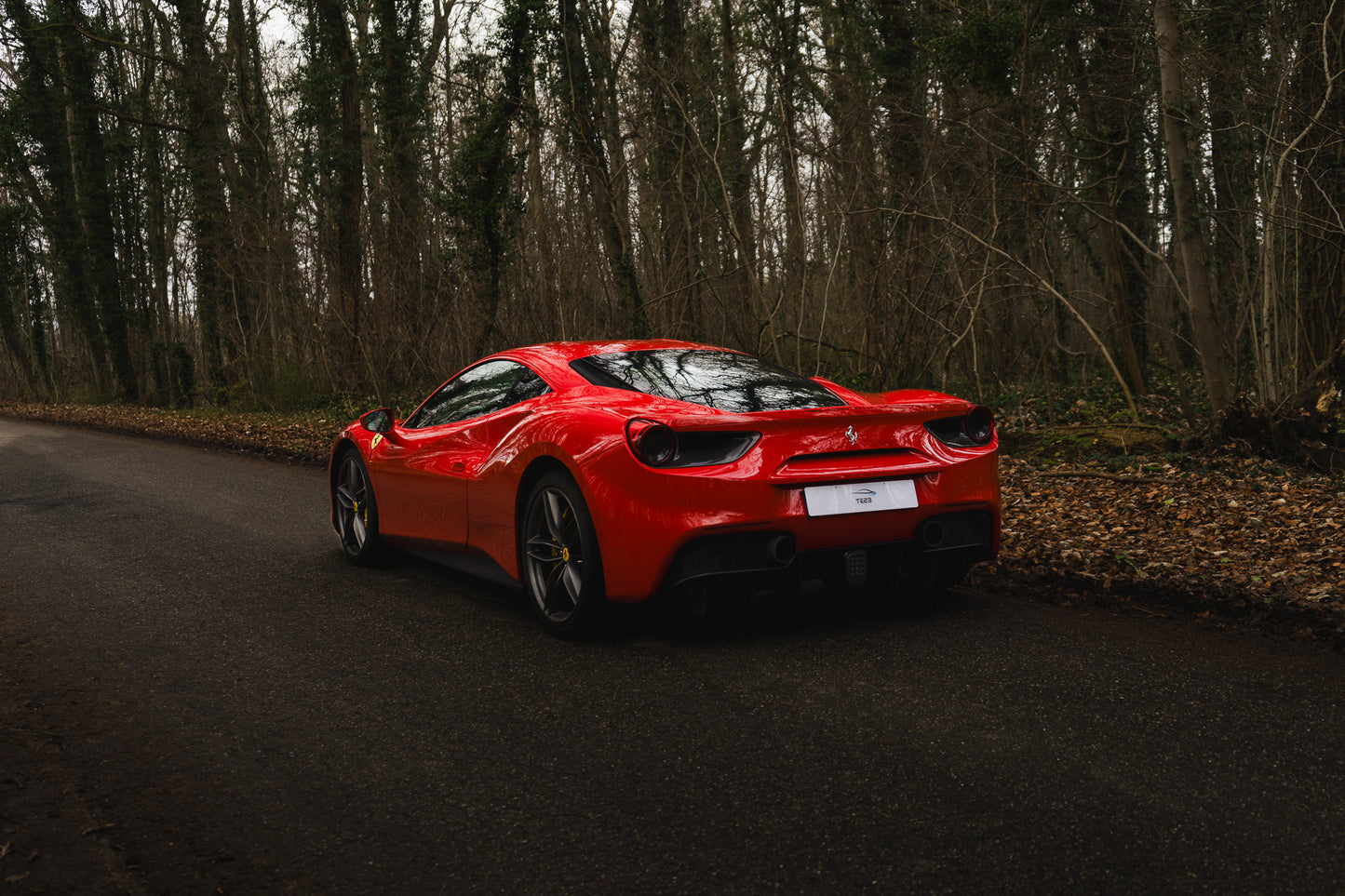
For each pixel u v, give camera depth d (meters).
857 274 11.80
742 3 16.08
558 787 2.57
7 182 30.52
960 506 3.86
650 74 15.20
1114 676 3.29
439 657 3.74
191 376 25.61
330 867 2.19
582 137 15.69
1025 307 14.60
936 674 3.36
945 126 12.44
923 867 2.09
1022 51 11.30
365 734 2.98
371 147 24.62
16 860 2.23
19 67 26.34
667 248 14.13
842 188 11.87
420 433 5.07
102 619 4.40
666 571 3.53
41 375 32.09
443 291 16.06
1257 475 7.39
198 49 24.19
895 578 3.88
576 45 16.16
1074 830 2.23
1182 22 9.59
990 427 4.05
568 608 3.97
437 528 4.84
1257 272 8.53
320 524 6.98
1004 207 11.84
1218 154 12.38
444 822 2.39
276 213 23.67
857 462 3.69
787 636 3.85
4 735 3.01
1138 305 15.76
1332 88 8.45
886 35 15.70
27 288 32.12
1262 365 8.26
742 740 2.84
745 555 3.53
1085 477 7.54
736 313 12.89
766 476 3.51
